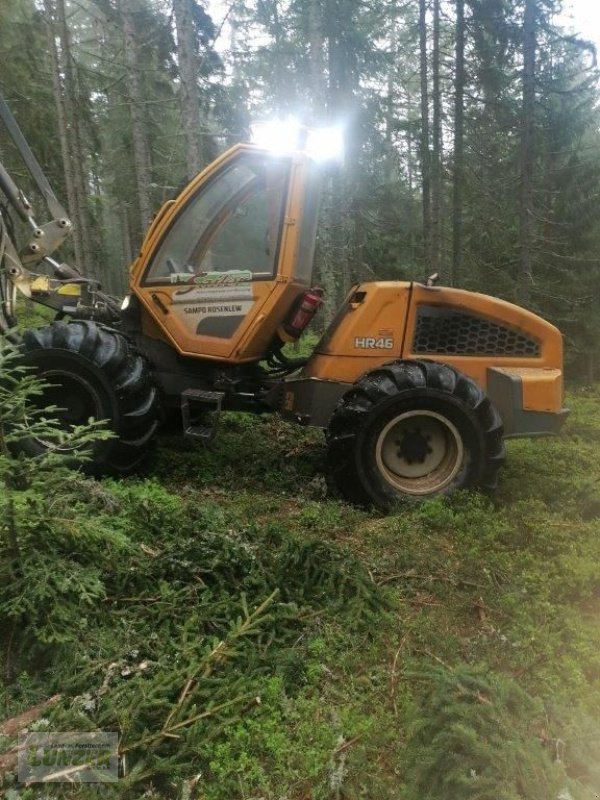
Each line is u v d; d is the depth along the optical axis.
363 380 4.27
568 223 11.98
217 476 4.70
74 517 2.59
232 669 2.27
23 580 2.29
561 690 2.33
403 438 4.35
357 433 4.16
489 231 13.08
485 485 4.31
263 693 2.19
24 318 10.28
